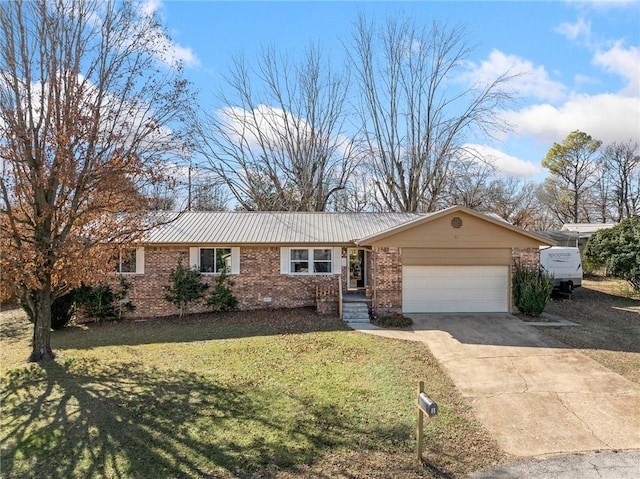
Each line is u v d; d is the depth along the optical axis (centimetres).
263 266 1806
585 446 637
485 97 3100
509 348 1162
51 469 572
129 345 1266
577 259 2041
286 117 3366
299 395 828
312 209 3325
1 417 745
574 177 4919
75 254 1021
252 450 615
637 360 1047
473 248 1625
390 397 820
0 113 966
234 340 1295
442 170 3222
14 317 1836
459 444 643
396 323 1461
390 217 2130
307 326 1474
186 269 1775
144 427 694
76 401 811
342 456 600
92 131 1027
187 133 1523
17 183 982
